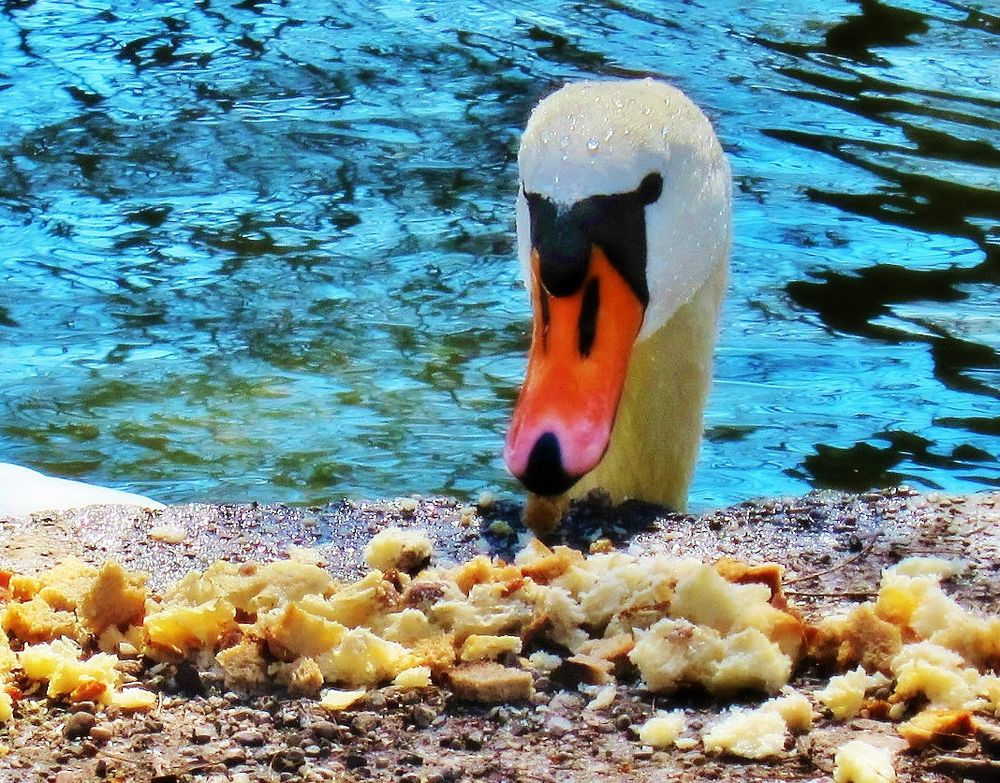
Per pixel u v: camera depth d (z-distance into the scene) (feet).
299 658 23.79
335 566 28.25
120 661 24.38
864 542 28.60
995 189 58.54
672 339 31.45
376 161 63.10
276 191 60.80
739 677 23.17
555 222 28.07
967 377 47.34
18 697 23.47
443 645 24.31
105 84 70.38
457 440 44.83
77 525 29.84
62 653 24.08
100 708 23.22
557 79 69.15
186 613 24.31
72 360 49.57
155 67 72.13
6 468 35.73
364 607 24.98
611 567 26.03
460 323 51.70
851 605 26.30
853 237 55.57
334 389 47.85
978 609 26.09
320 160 63.21
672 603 24.57
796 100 65.77
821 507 30.01
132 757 22.08
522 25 75.56
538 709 23.11
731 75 68.08
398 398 47.16
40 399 47.16
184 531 29.63
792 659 23.97
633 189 28.32
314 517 30.14
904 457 43.50
